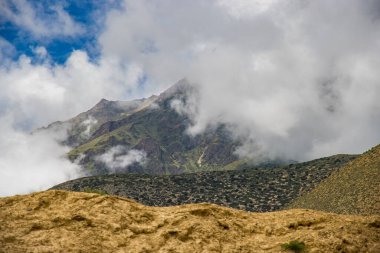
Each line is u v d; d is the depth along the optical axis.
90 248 12.90
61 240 12.95
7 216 13.88
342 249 14.36
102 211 14.92
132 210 15.52
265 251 14.41
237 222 16.05
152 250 13.52
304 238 14.91
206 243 14.30
